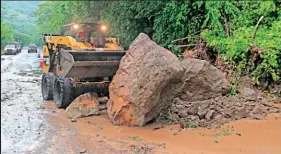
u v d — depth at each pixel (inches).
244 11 485.7
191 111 308.7
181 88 313.7
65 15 1209.4
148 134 279.0
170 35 500.7
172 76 289.6
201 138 261.1
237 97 327.9
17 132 293.3
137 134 279.6
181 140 259.8
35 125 316.5
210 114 300.0
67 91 381.1
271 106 320.5
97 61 353.4
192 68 319.6
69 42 389.4
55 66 442.0
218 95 331.3
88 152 242.5
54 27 1352.1
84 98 355.6
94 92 394.6
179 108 313.4
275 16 464.1
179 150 239.1
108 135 280.8
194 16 492.7
